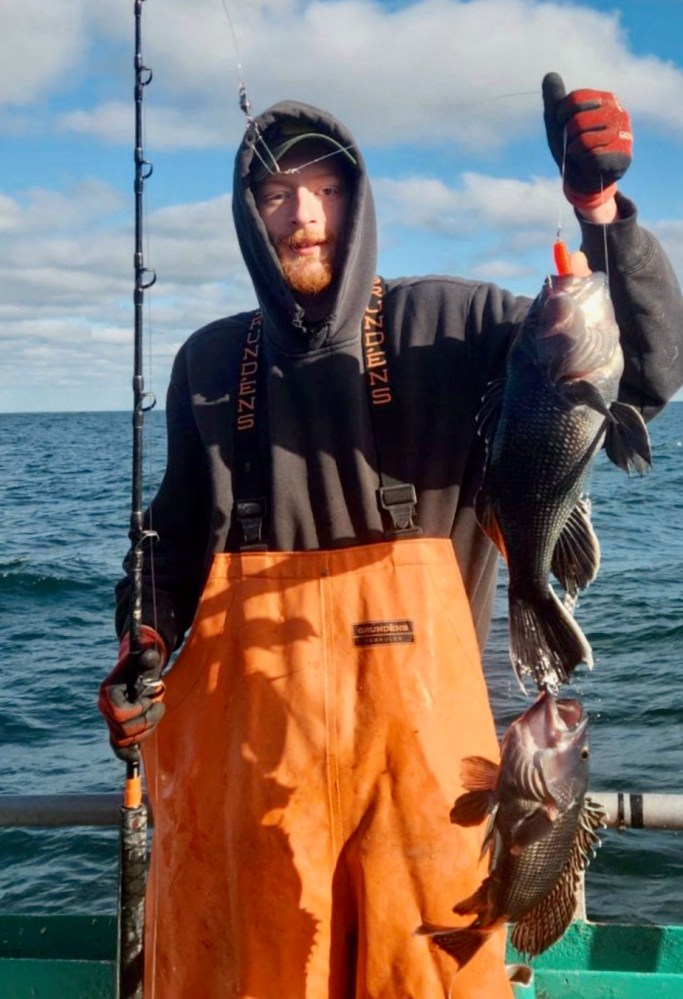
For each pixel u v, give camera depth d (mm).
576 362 2348
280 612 2781
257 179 2932
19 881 6414
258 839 2695
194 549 3146
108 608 15594
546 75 2395
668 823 3043
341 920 2707
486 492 2553
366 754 2676
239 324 3125
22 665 11977
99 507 30719
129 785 2836
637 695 9305
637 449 2355
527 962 3205
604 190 2379
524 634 2500
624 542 20031
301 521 2818
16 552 20969
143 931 2893
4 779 8102
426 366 2877
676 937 3238
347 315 2863
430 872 2611
